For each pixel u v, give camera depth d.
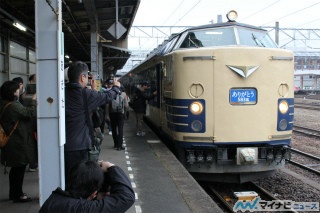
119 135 9.03
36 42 3.81
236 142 6.73
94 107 4.16
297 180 8.17
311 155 10.51
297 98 44.78
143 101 11.26
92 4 11.61
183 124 6.85
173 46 8.14
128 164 7.50
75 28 15.41
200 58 6.70
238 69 6.65
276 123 6.86
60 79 3.84
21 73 13.63
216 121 6.71
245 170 6.91
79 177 2.19
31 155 4.76
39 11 3.79
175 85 6.96
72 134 4.04
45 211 2.13
